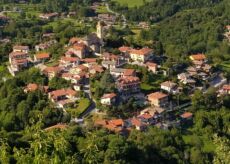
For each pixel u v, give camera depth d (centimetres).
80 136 17650
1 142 8075
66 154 7481
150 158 17738
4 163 7800
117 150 16638
